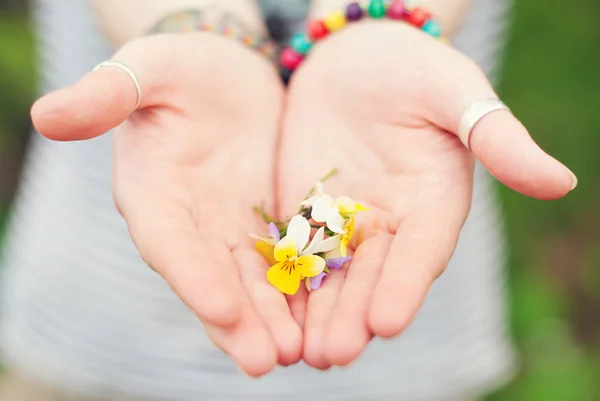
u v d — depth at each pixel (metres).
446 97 0.37
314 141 0.41
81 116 0.35
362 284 0.35
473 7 0.50
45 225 0.51
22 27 0.71
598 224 0.77
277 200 0.41
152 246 0.35
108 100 0.35
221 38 0.42
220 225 0.38
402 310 0.34
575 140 0.75
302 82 0.43
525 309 0.70
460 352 0.51
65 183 0.50
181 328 0.49
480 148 0.36
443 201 0.38
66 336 0.50
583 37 0.75
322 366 0.34
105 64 0.37
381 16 0.43
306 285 0.37
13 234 0.55
